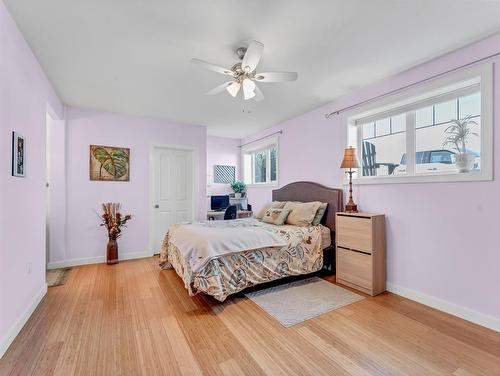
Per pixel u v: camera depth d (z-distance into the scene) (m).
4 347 1.78
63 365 1.66
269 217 3.77
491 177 2.13
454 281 2.36
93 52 2.37
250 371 1.61
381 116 3.16
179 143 4.83
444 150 2.62
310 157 4.09
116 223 4.02
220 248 2.57
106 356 1.75
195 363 1.69
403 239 2.78
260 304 2.56
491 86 2.13
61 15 1.87
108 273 3.53
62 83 3.05
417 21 1.95
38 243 2.59
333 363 1.69
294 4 1.75
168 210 4.82
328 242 3.47
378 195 3.05
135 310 2.43
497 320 2.08
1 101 1.76
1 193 1.77
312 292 2.86
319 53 2.40
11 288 1.93
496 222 2.11
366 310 2.44
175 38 2.15
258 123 4.83
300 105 3.84
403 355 1.77
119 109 4.05
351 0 1.72
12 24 1.92
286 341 1.94
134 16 1.88
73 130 3.92
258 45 1.86
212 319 2.27
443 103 2.63
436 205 2.50
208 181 5.88
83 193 3.99
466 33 2.10
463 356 1.76
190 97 3.52
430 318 2.29
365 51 2.37
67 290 2.91
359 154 3.46
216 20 1.92
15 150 1.98
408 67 2.68
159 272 3.59
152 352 1.80
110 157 4.20
